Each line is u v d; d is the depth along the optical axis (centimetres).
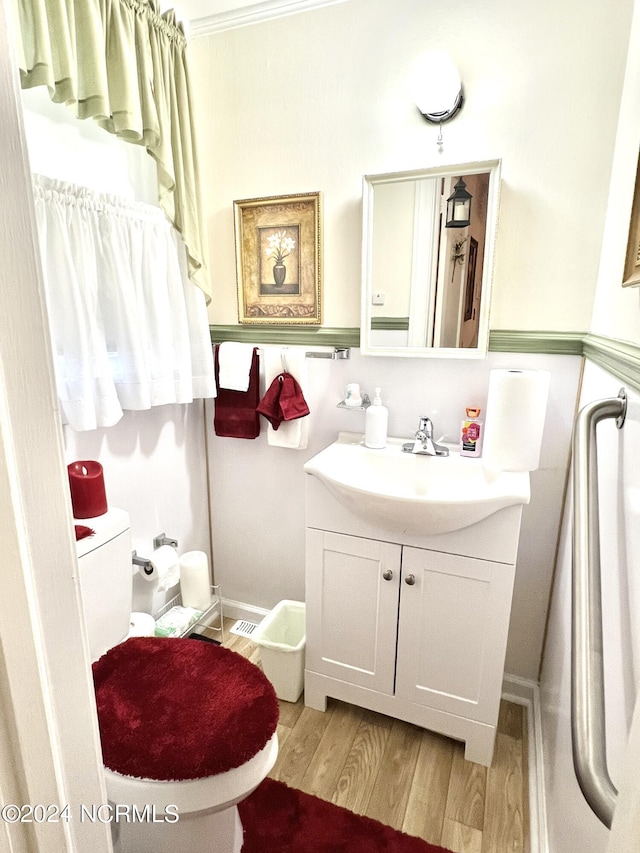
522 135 133
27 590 37
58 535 40
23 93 114
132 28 127
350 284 161
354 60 145
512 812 126
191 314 167
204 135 169
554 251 136
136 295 141
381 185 147
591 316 136
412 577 134
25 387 36
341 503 137
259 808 126
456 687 138
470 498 117
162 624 167
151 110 133
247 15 153
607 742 68
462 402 155
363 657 149
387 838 119
